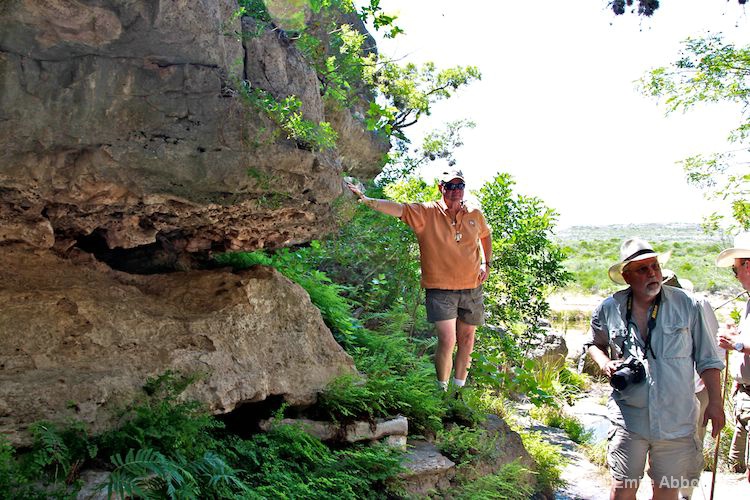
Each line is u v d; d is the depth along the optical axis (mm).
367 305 7473
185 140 3689
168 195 3816
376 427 4914
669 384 4281
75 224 4035
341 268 7789
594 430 8688
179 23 3475
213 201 3947
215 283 4695
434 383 5965
